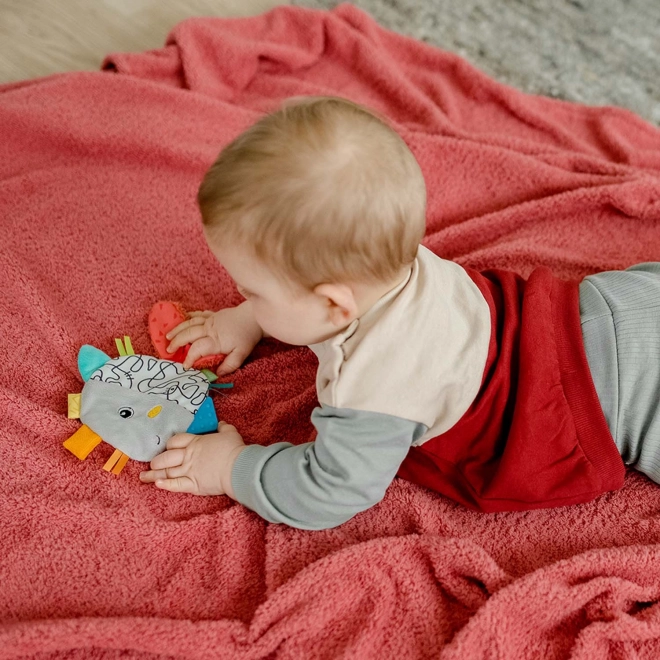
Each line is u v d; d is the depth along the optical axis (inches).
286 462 31.6
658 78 58.1
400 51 55.8
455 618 31.2
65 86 46.8
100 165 45.7
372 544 31.8
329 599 30.5
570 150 50.8
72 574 31.5
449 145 47.0
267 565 32.0
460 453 32.6
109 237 42.8
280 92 52.6
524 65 58.1
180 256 42.9
